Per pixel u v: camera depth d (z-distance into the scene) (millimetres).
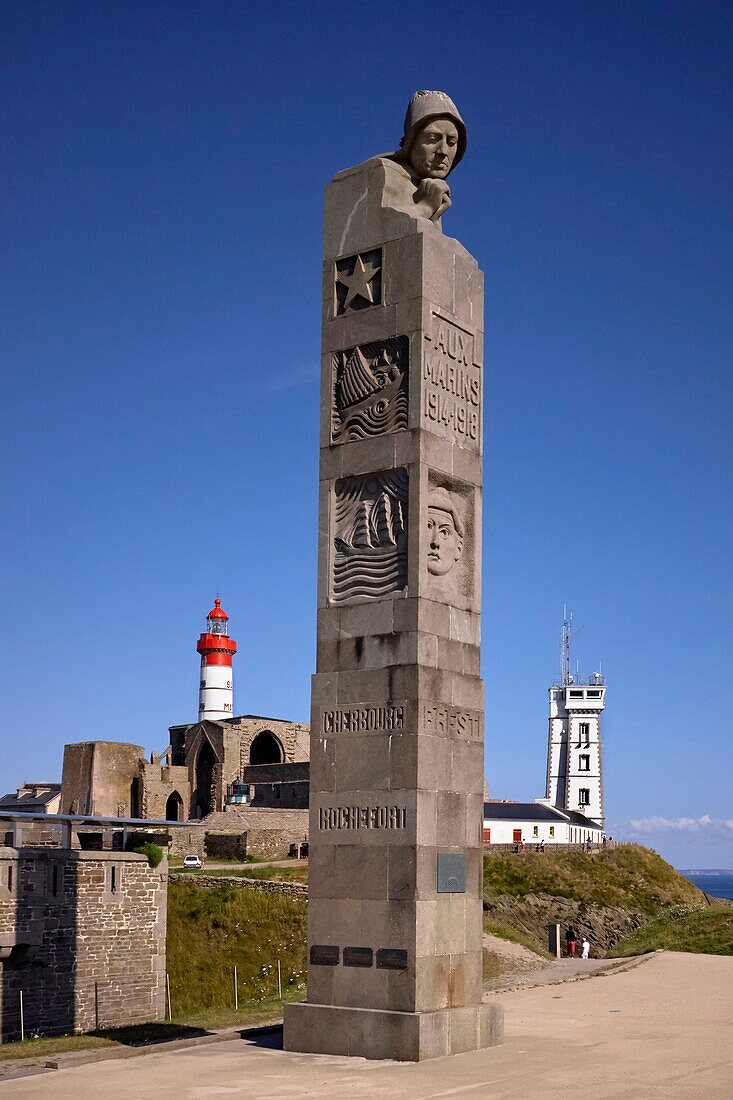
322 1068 21953
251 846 94938
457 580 25328
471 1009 23781
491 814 126312
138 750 109062
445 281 25875
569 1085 19969
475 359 26453
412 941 22984
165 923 45219
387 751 23859
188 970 51188
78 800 105500
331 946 23969
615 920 94625
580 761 188375
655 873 107125
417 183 26797
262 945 54688
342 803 24266
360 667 24594
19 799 125125
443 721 24188
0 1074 22500
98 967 42344
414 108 26516
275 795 116812
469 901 24312
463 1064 22125
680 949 58844
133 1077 21484
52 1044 26875
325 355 26469
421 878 23188
